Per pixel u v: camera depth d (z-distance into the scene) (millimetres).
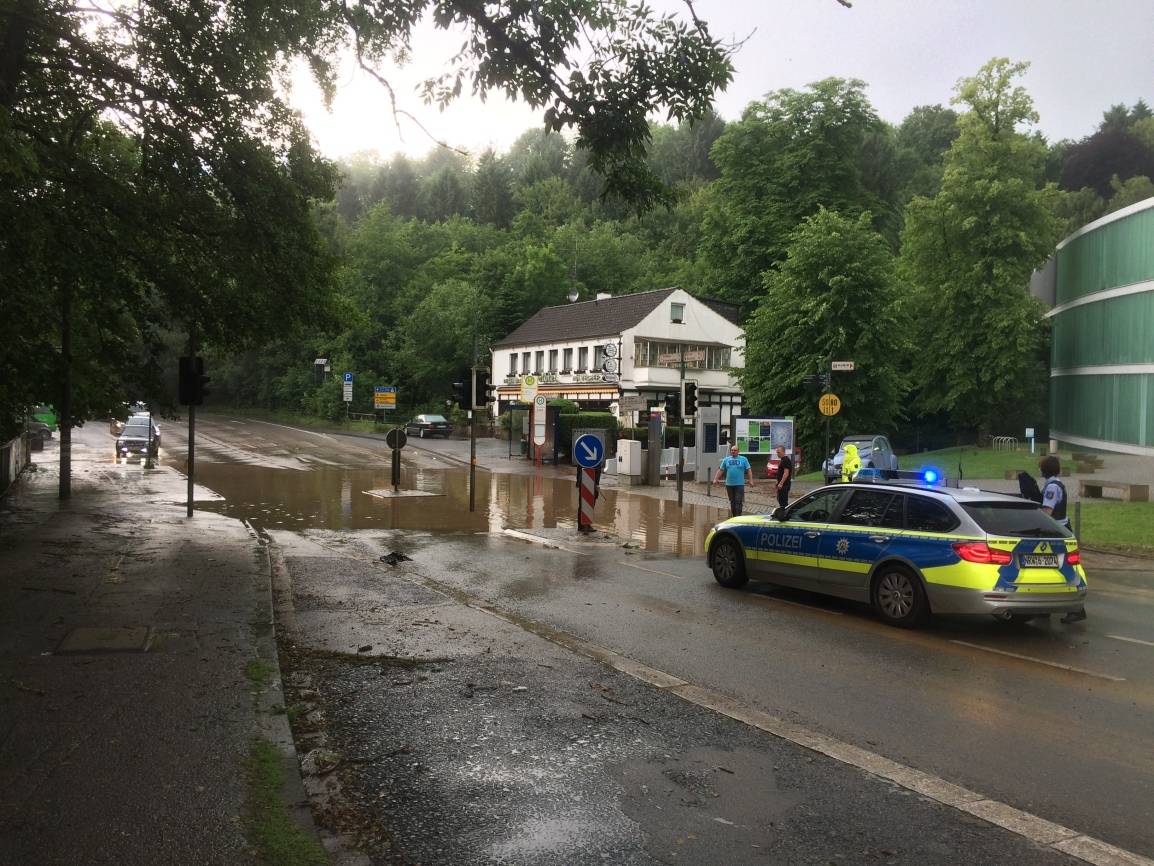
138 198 11930
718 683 6777
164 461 36469
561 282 69375
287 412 79125
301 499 23203
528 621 8953
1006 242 39156
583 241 76062
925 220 41531
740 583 11125
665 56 8664
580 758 5016
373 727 5453
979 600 8344
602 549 14938
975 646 8234
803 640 8320
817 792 4621
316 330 15820
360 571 11695
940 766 5090
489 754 5043
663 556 14242
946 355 41656
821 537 9906
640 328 50656
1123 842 4113
